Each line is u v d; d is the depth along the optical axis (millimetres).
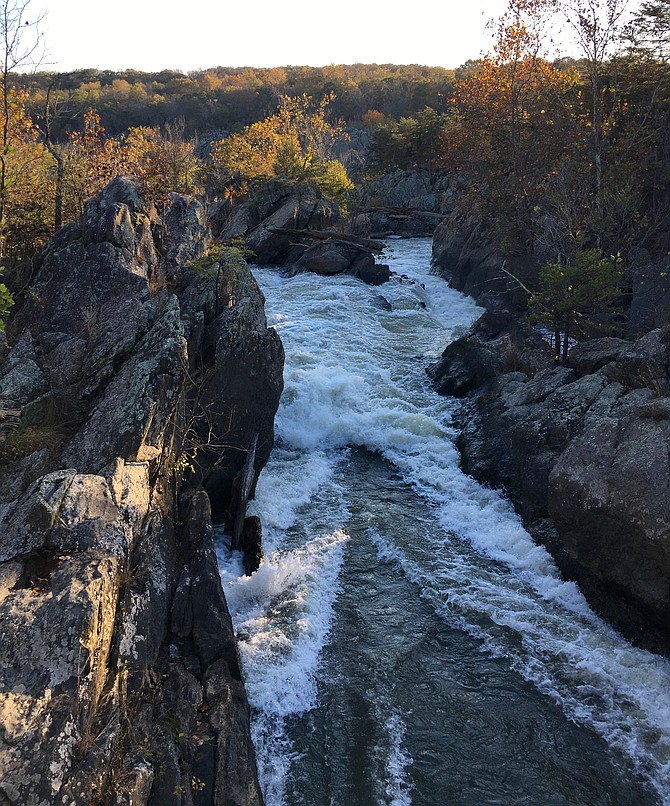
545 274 16094
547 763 7477
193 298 12312
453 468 14695
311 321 22250
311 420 16062
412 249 41875
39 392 9555
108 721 5742
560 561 10922
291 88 100938
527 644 9359
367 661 8969
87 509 7172
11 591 6109
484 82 28438
